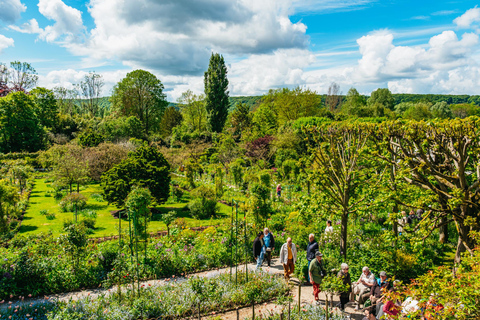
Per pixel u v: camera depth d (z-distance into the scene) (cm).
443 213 1035
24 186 2773
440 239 1396
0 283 936
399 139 1135
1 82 5575
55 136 5119
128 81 6050
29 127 4619
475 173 1174
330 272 1047
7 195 1720
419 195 1306
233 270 1172
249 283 980
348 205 1209
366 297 891
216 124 6159
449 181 1034
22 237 1348
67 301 922
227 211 2195
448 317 502
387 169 1251
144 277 1098
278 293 988
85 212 2055
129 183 1975
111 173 2073
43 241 1259
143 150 2184
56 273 1021
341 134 1268
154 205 2056
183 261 1174
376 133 1180
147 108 6288
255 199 1497
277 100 6097
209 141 5625
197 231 1616
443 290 542
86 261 1090
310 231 1423
